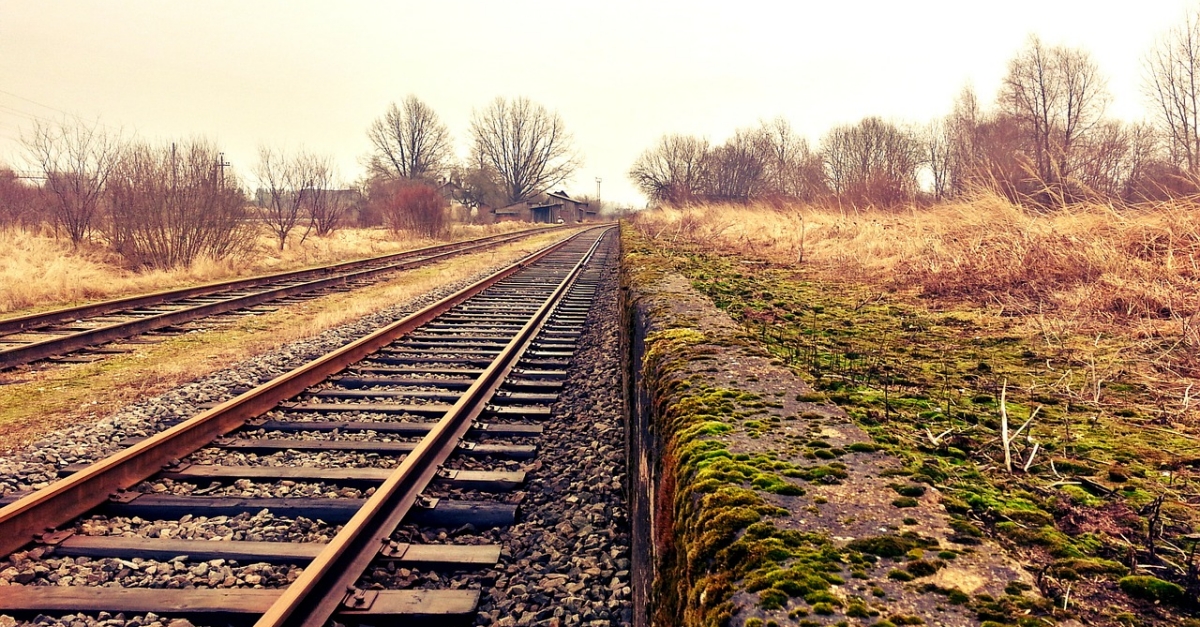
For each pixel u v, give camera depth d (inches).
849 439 88.7
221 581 132.8
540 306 518.3
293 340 387.9
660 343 159.2
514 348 350.3
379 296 582.6
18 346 343.0
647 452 123.8
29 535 147.8
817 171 979.3
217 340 394.6
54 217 881.5
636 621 115.0
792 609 48.5
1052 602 49.8
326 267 800.9
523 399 266.2
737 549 58.5
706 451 83.2
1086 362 166.1
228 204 805.2
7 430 233.3
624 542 151.3
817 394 112.5
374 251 1186.6
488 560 140.9
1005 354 181.2
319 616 119.1
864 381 153.4
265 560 141.1
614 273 794.2
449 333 407.8
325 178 1289.4
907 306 270.7
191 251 754.2
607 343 381.4
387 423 235.9
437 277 748.0
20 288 522.6
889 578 52.4
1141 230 268.7
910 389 146.2
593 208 5590.6
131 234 722.8
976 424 118.4
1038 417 122.8
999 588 51.0
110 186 735.1
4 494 176.4
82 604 122.8
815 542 58.5
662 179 3245.6
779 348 190.2
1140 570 60.1
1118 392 139.5
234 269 778.8
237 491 178.2
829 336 210.8
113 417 242.4
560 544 152.1
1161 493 84.1
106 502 167.9
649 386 140.4
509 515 163.8
